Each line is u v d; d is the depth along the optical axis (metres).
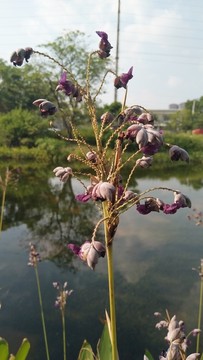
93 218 11.14
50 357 4.56
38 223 10.62
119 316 5.42
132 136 1.33
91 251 1.35
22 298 6.06
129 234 9.28
